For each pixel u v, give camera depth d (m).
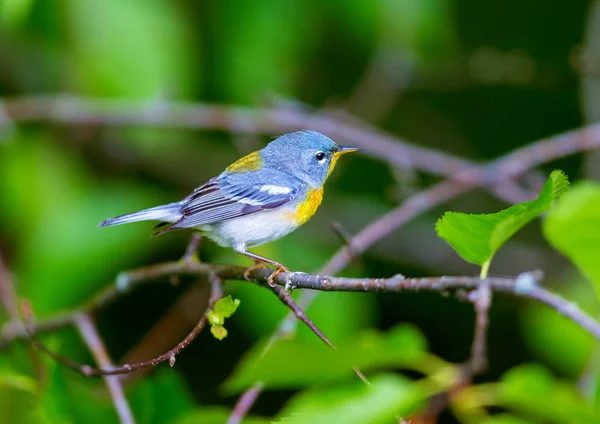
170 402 8.50
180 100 11.90
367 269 13.60
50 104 11.30
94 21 10.08
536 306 8.89
